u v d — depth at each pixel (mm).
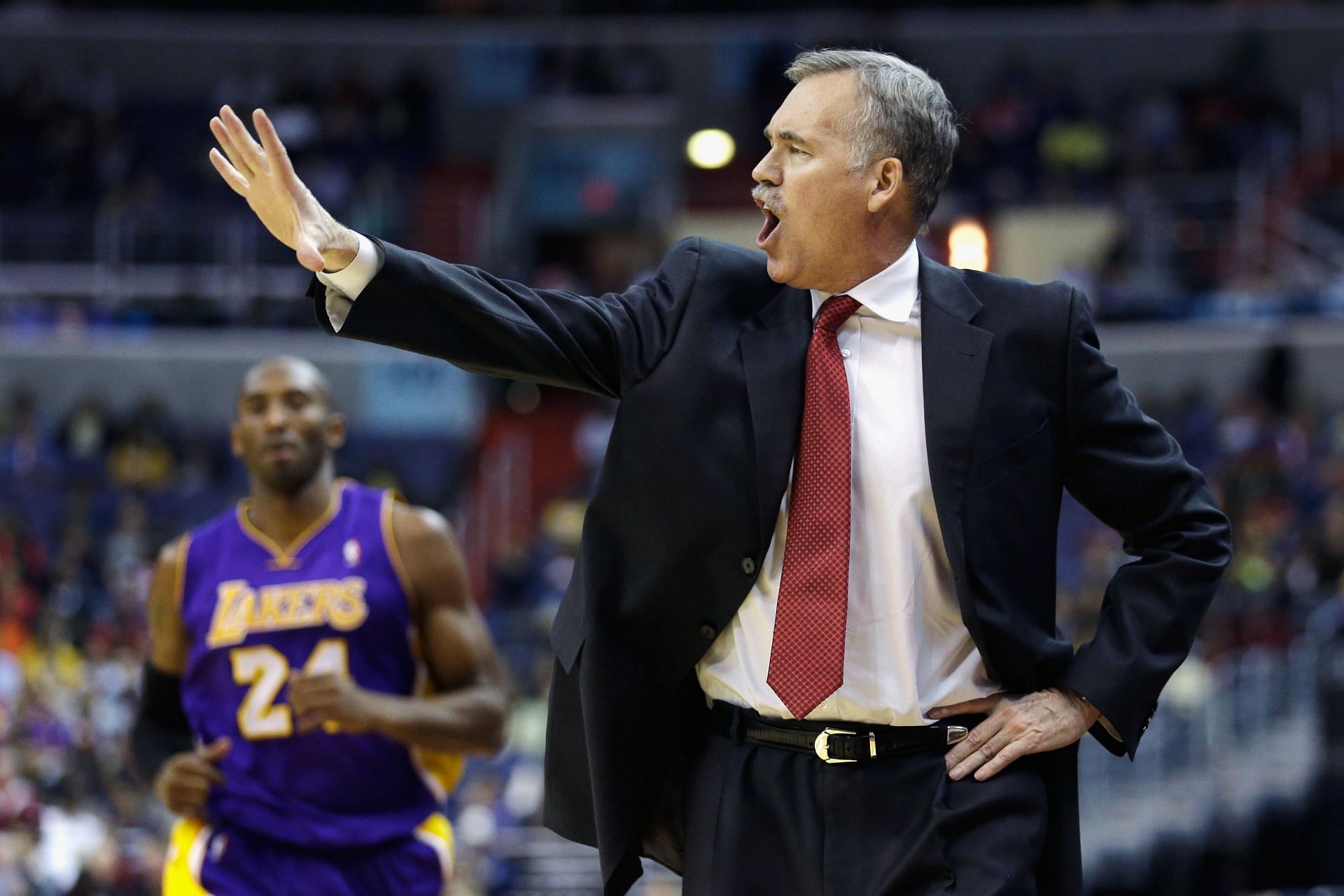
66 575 48094
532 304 8875
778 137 9211
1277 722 40062
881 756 8961
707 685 9430
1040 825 8914
